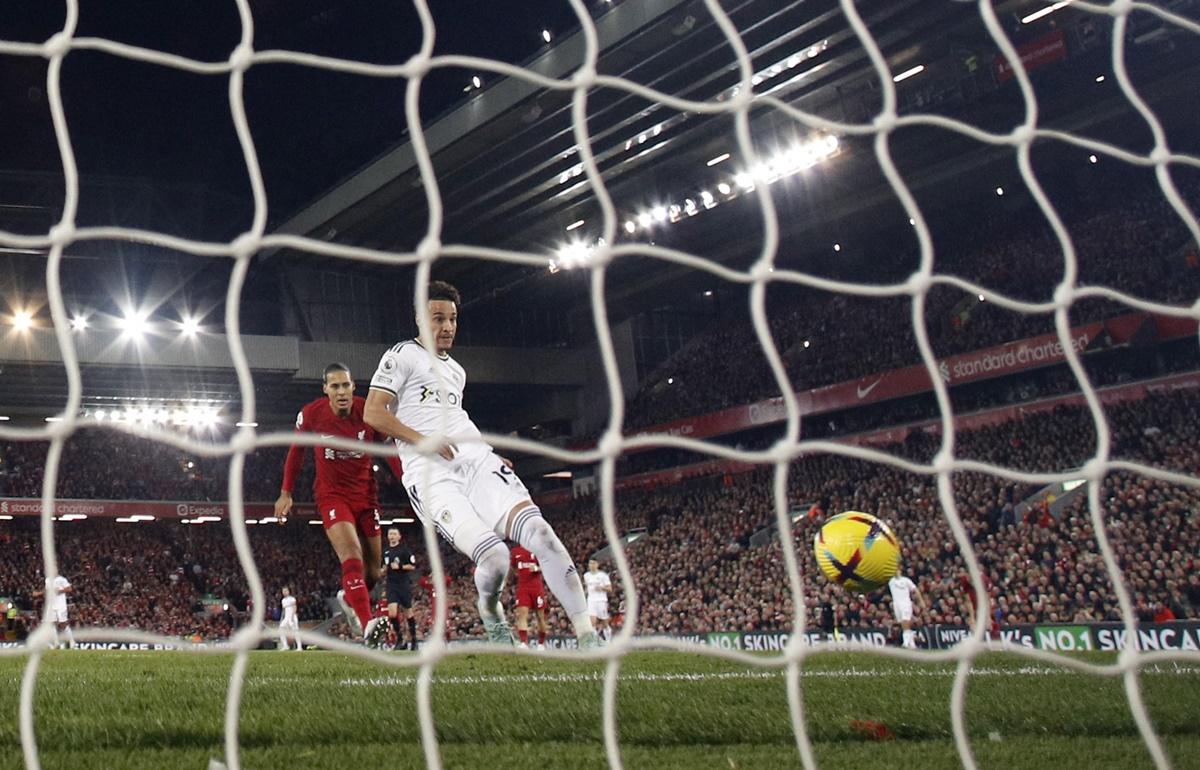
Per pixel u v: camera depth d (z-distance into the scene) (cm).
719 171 3077
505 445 186
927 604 1706
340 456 693
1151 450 2206
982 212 3266
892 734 298
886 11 2305
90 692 406
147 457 3631
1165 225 2639
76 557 3388
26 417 3544
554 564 536
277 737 286
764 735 291
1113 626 1461
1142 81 2469
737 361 3575
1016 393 2767
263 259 3606
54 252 181
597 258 204
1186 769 243
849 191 3091
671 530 3161
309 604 3609
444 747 274
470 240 3522
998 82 2445
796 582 191
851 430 3100
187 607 3381
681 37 2444
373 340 3806
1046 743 281
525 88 2650
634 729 298
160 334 3344
